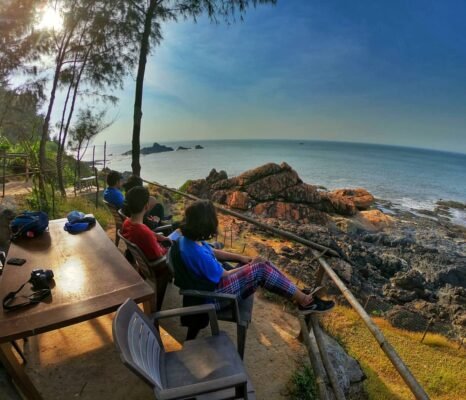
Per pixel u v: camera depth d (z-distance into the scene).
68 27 11.72
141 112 11.20
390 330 6.65
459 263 14.34
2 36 11.22
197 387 1.52
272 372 2.84
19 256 2.78
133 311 1.82
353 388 3.22
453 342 6.57
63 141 12.46
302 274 7.61
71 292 2.20
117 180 4.89
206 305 2.20
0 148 13.11
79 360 2.76
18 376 1.96
